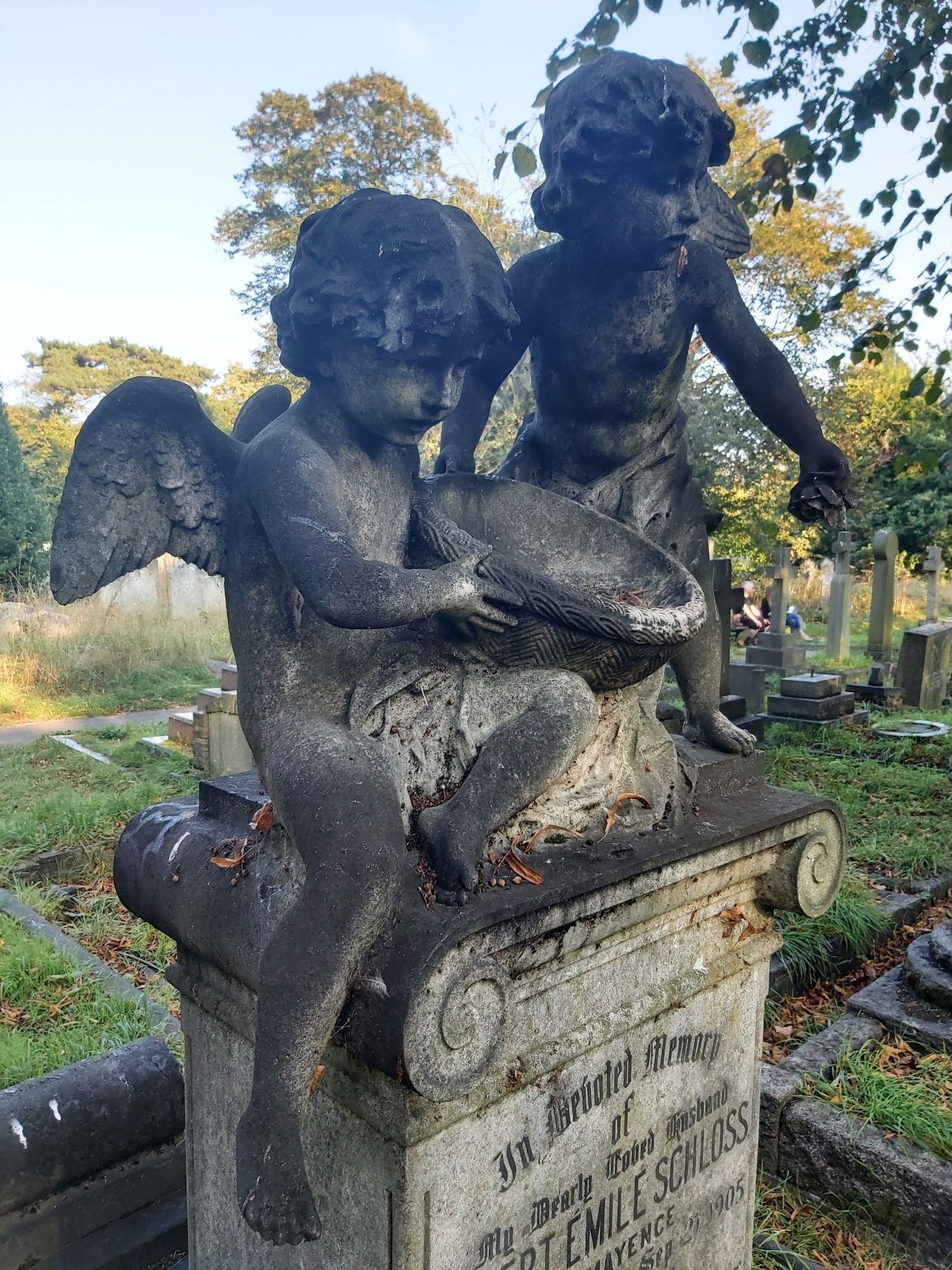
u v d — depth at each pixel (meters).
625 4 3.56
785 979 3.62
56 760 7.54
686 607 1.66
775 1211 2.63
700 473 14.20
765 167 4.48
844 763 6.83
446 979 1.29
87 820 5.60
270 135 16.61
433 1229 1.45
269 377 18.06
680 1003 1.91
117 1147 2.26
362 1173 1.47
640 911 1.69
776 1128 2.75
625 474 2.06
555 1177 1.67
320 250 1.45
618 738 1.77
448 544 1.63
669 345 1.91
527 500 1.81
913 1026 3.06
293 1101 1.20
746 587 15.51
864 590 20.77
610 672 1.64
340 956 1.23
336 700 1.61
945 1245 2.42
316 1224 1.21
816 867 2.10
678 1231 2.01
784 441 2.08
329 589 1.35
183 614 13.20
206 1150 1.90
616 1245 1.84
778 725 7.96
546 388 2.04
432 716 1.59
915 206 4.73
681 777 1.89
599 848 1.64
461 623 1.56
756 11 3.90
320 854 1.28
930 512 20.00
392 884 1.28
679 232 1.65
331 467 1.50
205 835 1.80
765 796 2.12
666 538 2.15
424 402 1.47
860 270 4.99
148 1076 2.34
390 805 1.35
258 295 17.20
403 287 1.40
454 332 1.42
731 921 2.00
